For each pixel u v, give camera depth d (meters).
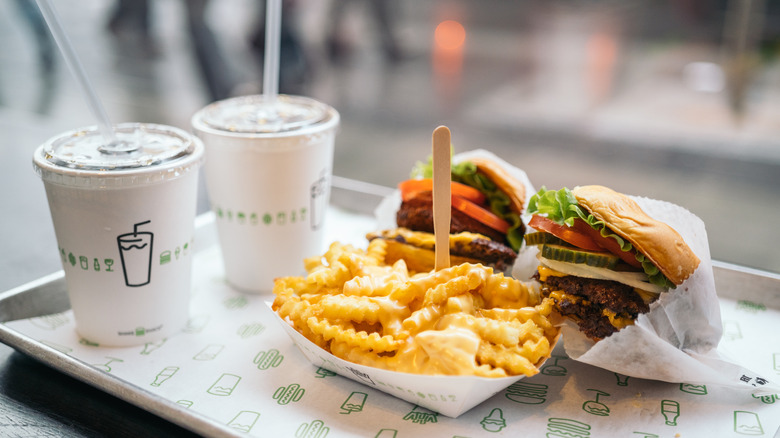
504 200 0.61
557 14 2.54
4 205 0.75
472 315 0.50
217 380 0.53
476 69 2.06
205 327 0.59
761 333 0.57
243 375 0.53
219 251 0.71
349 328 0.51
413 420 0.49
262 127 0.60
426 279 0.51
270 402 0.51
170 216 0.55
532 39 2.31
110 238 0.54
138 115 1.49
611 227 0.50
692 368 0.50
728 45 1.79
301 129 0.61
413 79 1.98
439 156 0.52
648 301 0.50
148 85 1.75
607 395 0.51
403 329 0.50
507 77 1.97
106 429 0.49
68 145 0.56
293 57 1.62
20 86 1.69
